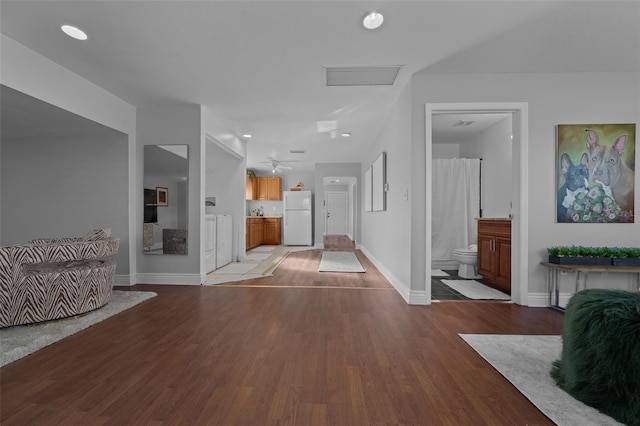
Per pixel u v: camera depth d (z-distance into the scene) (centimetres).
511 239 321
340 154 688
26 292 239
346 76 300
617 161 294
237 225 586
